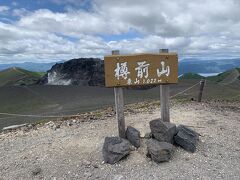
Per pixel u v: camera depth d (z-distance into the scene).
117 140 2.10
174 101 4.27
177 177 1.86
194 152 2.17
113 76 2.16
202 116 3.15
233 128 2.74
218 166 1.99
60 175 1.96
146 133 2.38
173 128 2.20
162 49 2.24
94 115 3.40
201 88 4.23
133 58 2.17
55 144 2.43
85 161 2.09
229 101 4.55
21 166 2.10
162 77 2.23
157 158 2.01
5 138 2.77
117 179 1.87
